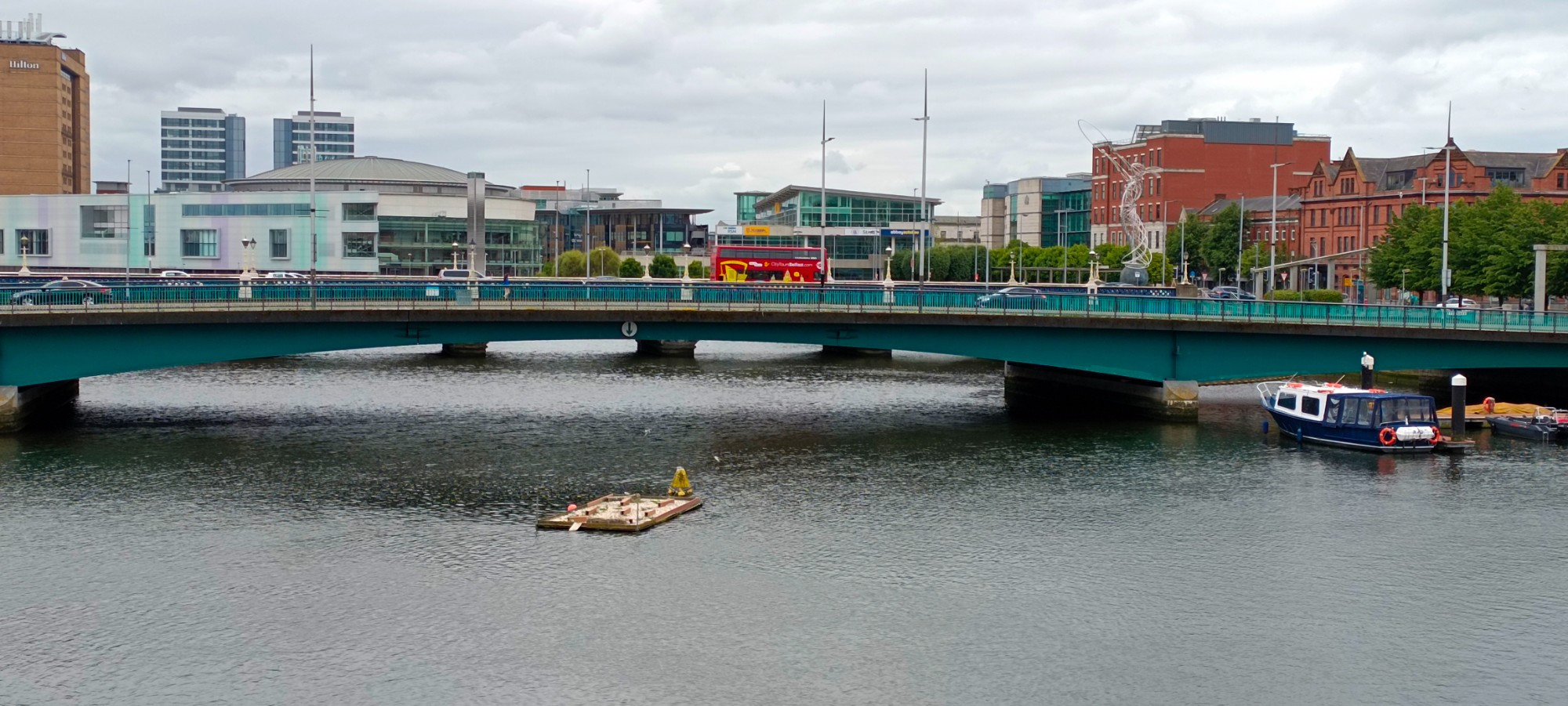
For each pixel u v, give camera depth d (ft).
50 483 237.25
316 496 229.66
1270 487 241.76
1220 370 321.32
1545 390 364.79
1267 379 389.39
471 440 283.79
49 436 284.00
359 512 219.41
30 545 199.72
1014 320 312.50
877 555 197.67
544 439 286.66
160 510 219.20
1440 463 265.54
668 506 219.82
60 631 166.09
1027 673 155.33
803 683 151.84
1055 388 361.71
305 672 154.10
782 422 312.91
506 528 209.97
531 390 374.43
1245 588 184.75
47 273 590.96
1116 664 158.20
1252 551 201.67
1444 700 149.79
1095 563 195.31
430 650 160.35
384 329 298.76
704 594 179.73
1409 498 234.17
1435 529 214.28
